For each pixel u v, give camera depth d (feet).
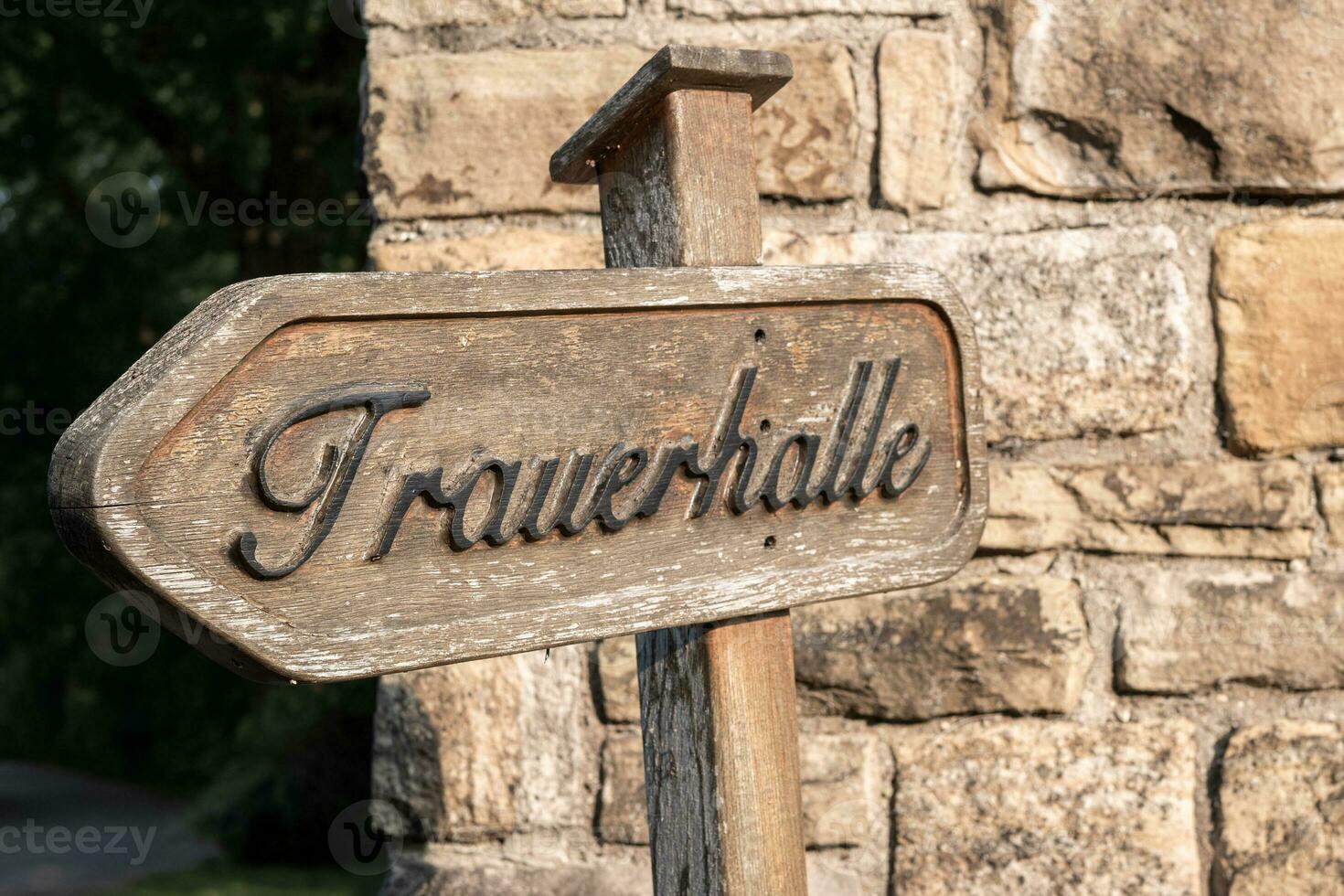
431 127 5.03
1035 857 4.87
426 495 2.59
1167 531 4.96
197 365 2.32
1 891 24.48
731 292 2.97
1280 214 5.03
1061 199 5.07
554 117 5.02
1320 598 4.90
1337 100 4.95
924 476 3.36
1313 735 4.88
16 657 49.88
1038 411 4.98
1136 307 5.00
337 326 2.49
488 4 5.05
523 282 2.67
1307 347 4.95
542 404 2.73
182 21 23.63
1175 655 4.91
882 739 4.98
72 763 50.11
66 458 2.30
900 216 5.04
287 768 26.43
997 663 4.93
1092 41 5.03
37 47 25.43
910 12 5.05
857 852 4.95
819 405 3.14
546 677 5.02
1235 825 4.85
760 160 5.03
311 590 2.49
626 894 4.94
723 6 5.04
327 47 23.82
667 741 3.34
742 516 3.05
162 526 2.31
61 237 31.01
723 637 3.18
